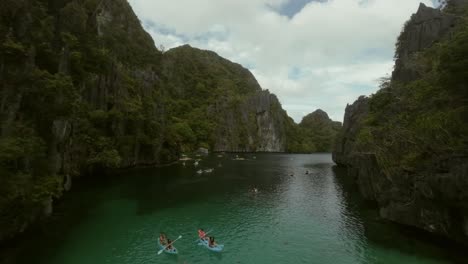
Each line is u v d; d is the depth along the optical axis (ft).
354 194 165.17
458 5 185.26
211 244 89.20
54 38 117.19
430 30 178.91
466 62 77.56
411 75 152.87
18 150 71.05
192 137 464.65
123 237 96.53
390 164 107.55
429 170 86.48
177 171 244.63
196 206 136.15
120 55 295.89
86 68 165.48
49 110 96.78
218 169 269.64
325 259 82.64
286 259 82.79
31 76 87.92
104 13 328.08
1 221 73.72
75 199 139.95
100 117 190.39
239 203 142.92
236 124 597.52
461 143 78.18
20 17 89.92
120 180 193.98
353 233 101.09
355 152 190.49
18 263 73.97
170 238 97.30
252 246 91.76
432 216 88.38
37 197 79.97
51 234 94.32
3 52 81.51
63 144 123.44
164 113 325.62
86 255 82.12
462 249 81.76
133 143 234.99
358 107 254.27
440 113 88.84
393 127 116.37
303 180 213.66
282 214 125.39
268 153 583.58
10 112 80.74
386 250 85.81
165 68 580.71
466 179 71.31
